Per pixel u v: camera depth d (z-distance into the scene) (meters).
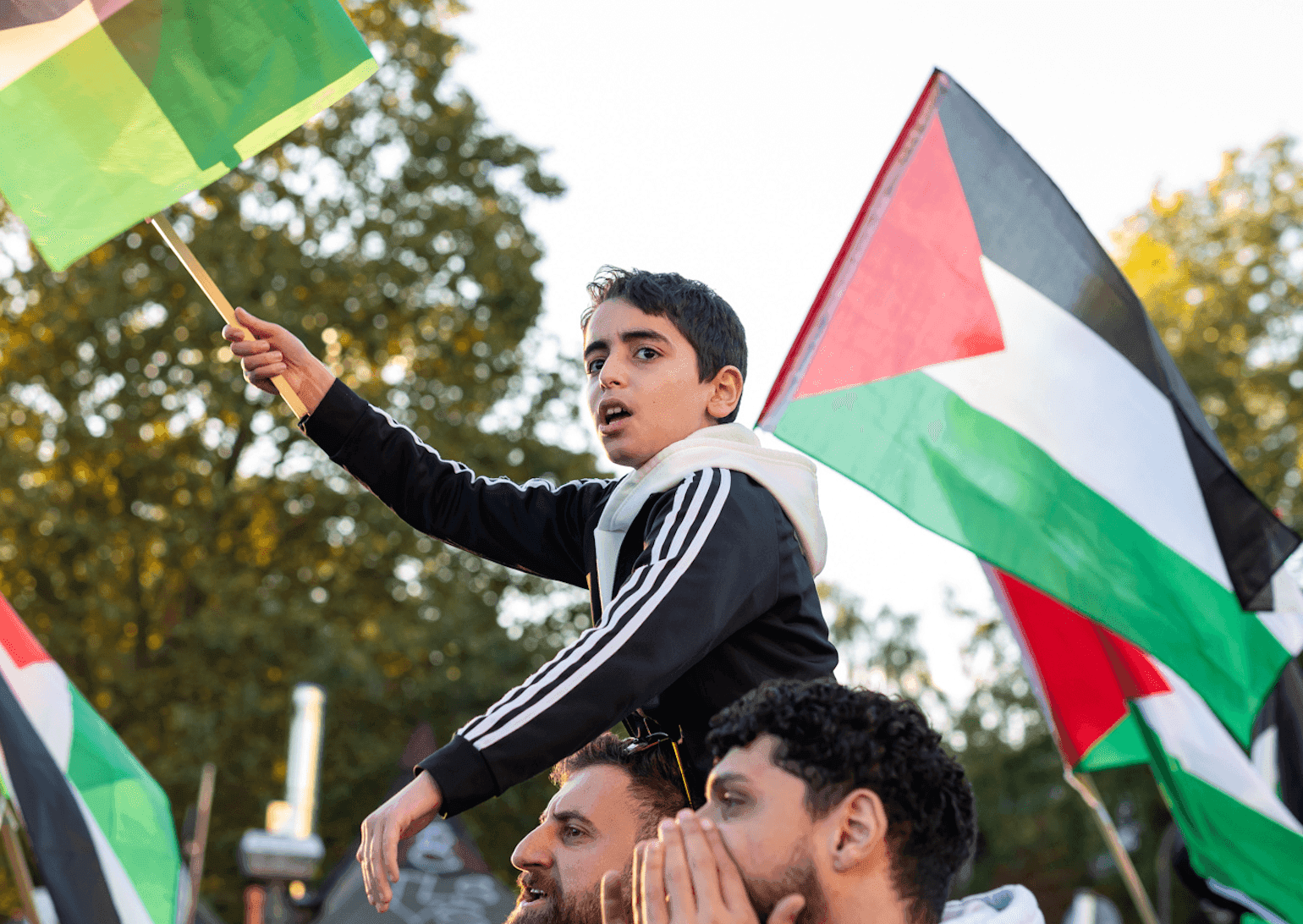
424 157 31.45
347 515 30.12
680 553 3.68
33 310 29.95
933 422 6.59
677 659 3.55
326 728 29.62
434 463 4.89
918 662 38.84
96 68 5.29
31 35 5.29
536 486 4.86
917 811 2.81
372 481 4.87
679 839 2.84
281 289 29.33
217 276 28.89
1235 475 7.15
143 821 9.70
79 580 29.72
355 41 5.43
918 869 2.81
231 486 30.06
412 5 32.38
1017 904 3.94
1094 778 35.41
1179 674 6.95
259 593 29.14
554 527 4.78
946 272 6.81
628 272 4.31
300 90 5.36
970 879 36.41
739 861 2.80
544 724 3.38
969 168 6.98
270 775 29.11
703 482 3.87
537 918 3.67
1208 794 8.45
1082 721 8.86
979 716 37.59
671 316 4.21
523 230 31.64
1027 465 6.75
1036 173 7.09
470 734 3.35
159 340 29.30
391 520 29.84
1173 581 6.93
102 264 29.09
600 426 4.21
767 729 2.87
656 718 3.96
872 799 2.77
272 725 28.95
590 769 3.78
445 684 29.39
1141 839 35.31
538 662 30.03
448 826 19.19
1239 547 7.07
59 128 5.22
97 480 30.12
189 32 5.35
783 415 6.35
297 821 18.55
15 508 27.97
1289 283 42.59
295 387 4.88
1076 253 7.12
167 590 30.17
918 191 6.88
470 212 31.05
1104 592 6.85
